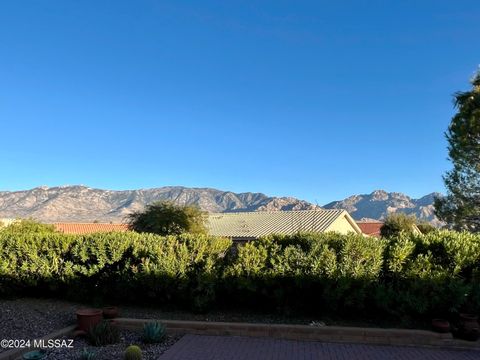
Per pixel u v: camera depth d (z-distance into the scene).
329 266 9.54
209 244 10.90
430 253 9.72
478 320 9.06
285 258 10.03
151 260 10.72
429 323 9.27
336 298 9.32
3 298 11.92
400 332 8.56
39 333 8.58
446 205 19.23
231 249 11.13
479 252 9.62
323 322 9.45
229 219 40.16
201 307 10.16
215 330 9.12
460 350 8.20
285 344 8.46
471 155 17.25
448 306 9.03
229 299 10.63
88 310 9.11
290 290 9.95
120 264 11.23
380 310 9.51
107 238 11.27
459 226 18.77
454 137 17.47
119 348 7.89
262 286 10.12
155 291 10.55
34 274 11.75
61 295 12.05
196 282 10.43
